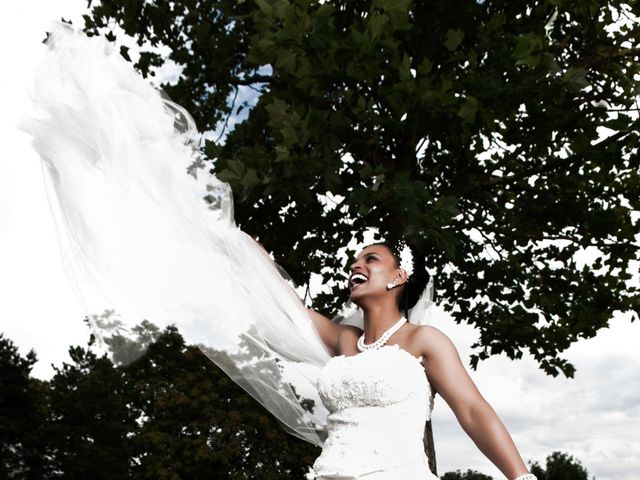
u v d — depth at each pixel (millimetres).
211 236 3627
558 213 8883
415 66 6910
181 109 3760
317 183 6492
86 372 32938
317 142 5938
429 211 5332
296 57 5566
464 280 9727
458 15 6711
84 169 3373
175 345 27219
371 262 3404
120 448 29578
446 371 3066
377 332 3336
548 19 7066
